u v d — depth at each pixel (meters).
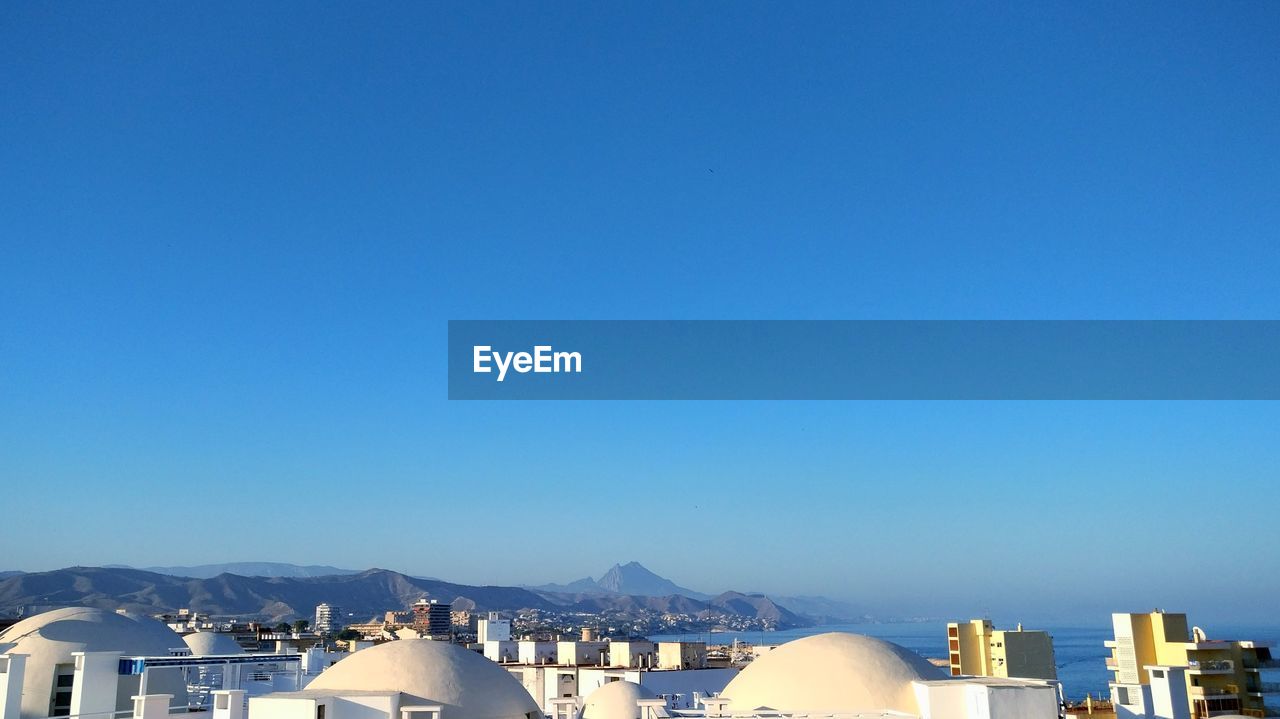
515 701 44.78
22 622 62.22
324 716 38.62
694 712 42.12
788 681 43.19
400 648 45.53
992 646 93.19
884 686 42.16
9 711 49.91
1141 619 72.88
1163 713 49.53
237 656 60.53
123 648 59.72
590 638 159.75
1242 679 67.75
